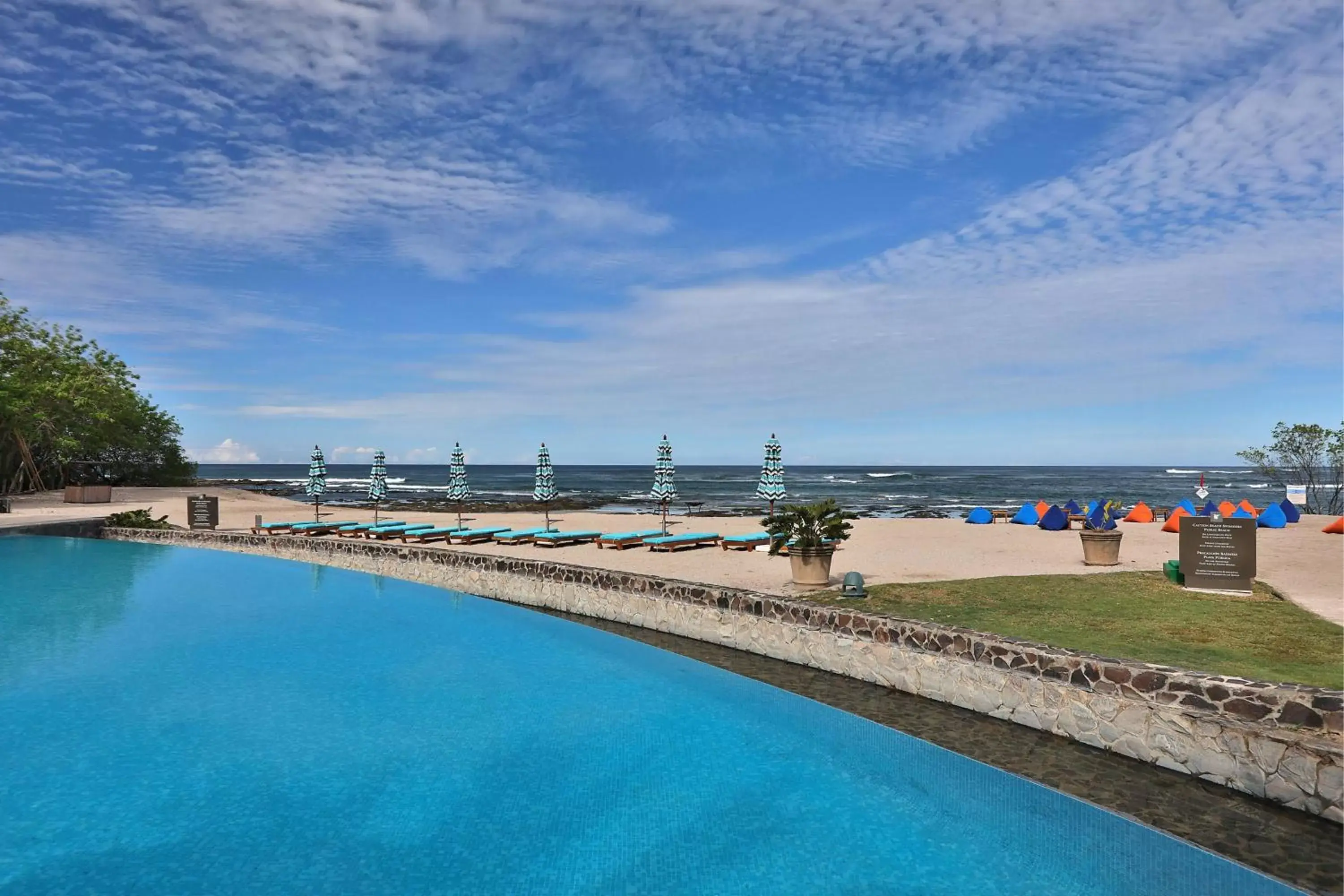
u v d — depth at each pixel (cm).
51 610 1127
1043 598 991
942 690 700
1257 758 484
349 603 1194
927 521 2655
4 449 3972
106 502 3319
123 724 632
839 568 1310
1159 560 1390
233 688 737
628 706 691
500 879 402
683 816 476
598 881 402
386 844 439
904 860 423
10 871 407
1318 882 394
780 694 730
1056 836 448
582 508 4416
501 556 1327
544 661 849
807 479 9469
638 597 1054
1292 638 757
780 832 454
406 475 14338
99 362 4534
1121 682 573
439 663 838
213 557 1744
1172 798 497
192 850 431
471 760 561
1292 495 2770
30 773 534
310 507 3853
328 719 648
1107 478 9700
